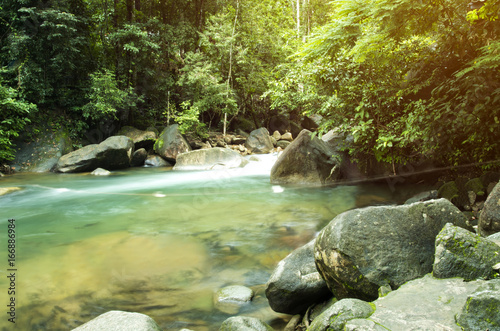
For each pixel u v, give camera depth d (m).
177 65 19.08
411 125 5.08
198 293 3.06
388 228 2.38
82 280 3.32
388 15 4.52
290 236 4.58
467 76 4.35
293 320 2.60
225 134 17.89
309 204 6.42
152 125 17.47
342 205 6.25
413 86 5.54
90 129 15.40
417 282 1.98
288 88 7.85
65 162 12.10
